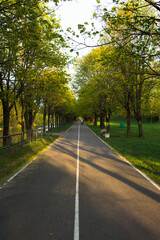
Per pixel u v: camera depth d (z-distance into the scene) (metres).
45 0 6.79
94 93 24.19
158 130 33.72
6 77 13.01
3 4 7.43
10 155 10.22
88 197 4.96
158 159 9.62
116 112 30.22
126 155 10.73
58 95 21.86
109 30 7.54
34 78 12.84
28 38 8.22
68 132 30.55
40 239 3.18
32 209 4.27
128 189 5.57
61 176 6.88
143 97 20.16
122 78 17.11
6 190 5.51
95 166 8.39
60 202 4.64
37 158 10.20
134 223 3.68
